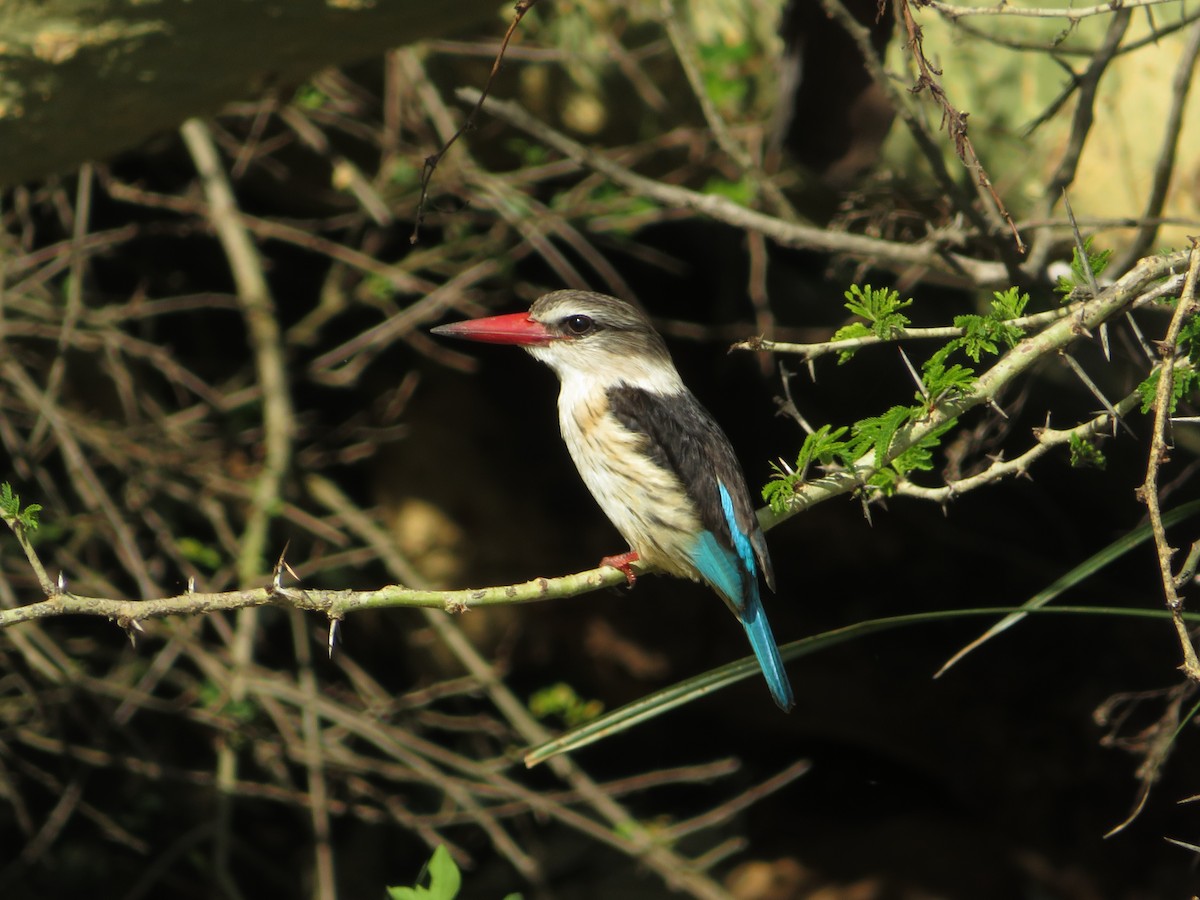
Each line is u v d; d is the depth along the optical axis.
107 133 8.05
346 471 14.74
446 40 11.86
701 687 5.83
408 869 14.88
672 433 7.29
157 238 14.54
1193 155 9.41
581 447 7.50
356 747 14.57
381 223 11.52
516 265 14.45
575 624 14.21
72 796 11.13
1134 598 13.59
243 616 11.37
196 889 12.88
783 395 13.53
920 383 5.50
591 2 11.45
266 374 12.06
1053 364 11.47
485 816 11.08
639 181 8.87
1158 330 8.98
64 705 12.11
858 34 7.65
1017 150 9.95
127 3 7.37
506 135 12.48
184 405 13.55
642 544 7.37
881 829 15.50
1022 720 14.22
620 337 7.62
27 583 11.70
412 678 14.58
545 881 12.67
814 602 14.35
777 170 11.41
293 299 14.91
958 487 5.71
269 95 9.60
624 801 16.39
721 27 11.40
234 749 11.20
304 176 13.61
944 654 14.25
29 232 12.07
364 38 7.87
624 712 5.82
